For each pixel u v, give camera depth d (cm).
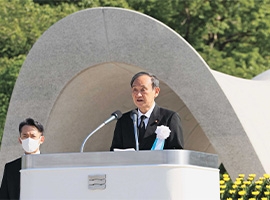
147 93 1270
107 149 2380
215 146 1894
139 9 3809
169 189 1043
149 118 1278
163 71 1934
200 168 1100
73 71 2030
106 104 2244
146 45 1950
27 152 1320
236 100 1983
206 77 1900
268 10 3812
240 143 1878
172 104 2428
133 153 1056
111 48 1984
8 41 3456
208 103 1900
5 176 1330
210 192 1132
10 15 3503
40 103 2070
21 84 2084
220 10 3747
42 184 1080
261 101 2183
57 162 1079
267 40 3853
